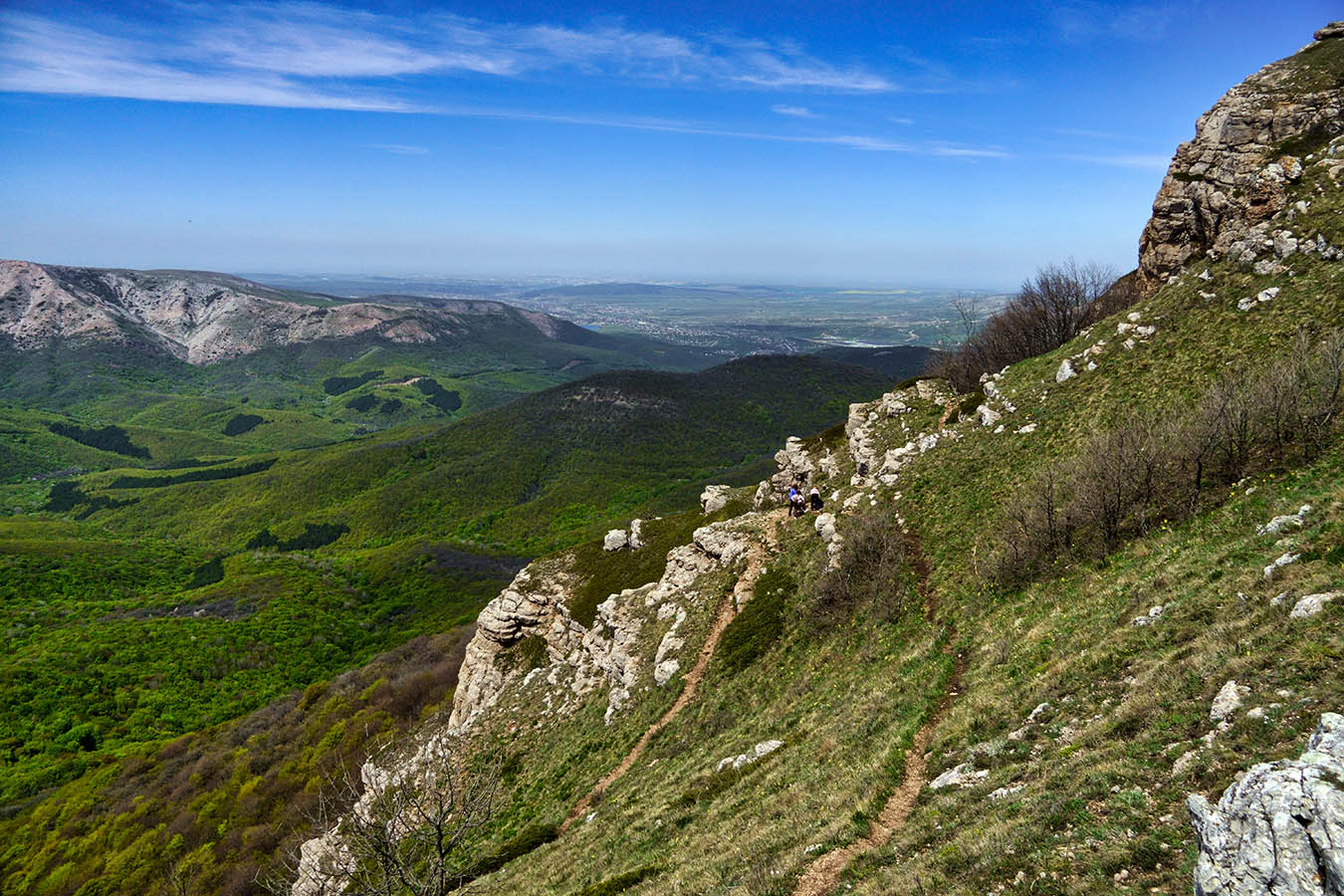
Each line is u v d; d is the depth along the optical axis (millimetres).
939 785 18312
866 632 35875
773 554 50625
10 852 82188
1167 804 11977
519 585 72500
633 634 53375
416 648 111438
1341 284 37125
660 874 21656
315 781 75750
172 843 72938
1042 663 22688
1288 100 58438
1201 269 49656
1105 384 44094
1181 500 28828
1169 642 18875
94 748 108438
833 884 15953
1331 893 7867
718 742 34375
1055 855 12156
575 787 39562
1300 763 9172
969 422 52094
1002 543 34875
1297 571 17812
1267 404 29109
